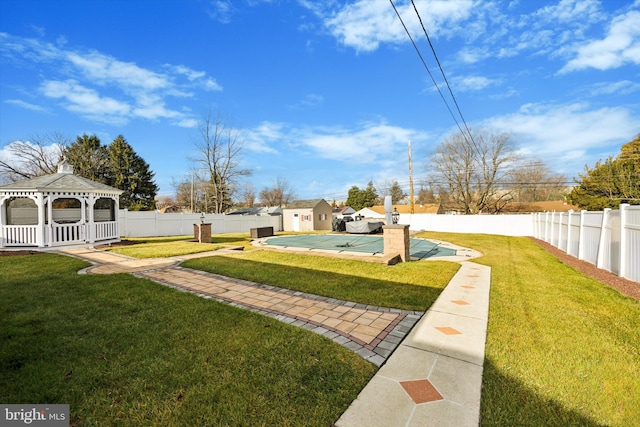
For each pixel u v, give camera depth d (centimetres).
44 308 374
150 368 231
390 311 383
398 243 769
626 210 573
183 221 2062
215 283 528
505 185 2716
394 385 215
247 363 241
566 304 412
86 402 189
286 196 5562
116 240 1200
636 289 494
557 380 222
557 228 1152
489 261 817
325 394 202
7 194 961
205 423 172
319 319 352
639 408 190
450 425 173
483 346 280
